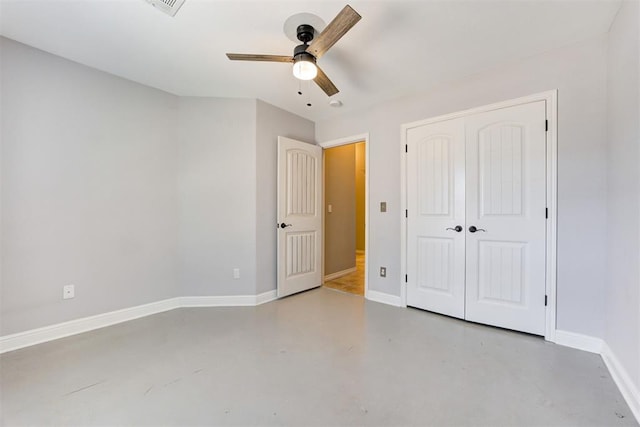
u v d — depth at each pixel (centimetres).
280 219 351
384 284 335
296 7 182
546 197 233
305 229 383
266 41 219
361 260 655
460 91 278
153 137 299
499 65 253
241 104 329
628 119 172
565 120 224
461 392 168
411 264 314
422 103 303
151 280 298
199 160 322
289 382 178
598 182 211
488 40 216
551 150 230
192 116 320
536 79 237
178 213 317
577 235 219
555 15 189
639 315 152
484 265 265
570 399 161
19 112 222
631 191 167
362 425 143
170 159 312
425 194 302
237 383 177
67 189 246
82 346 225
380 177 338
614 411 152
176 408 154
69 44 224
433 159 296
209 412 151
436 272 296
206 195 323
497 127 256
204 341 234
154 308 300
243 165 330
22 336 223
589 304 215
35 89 229
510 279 252
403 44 221
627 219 172
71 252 248
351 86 295
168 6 181
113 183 272
